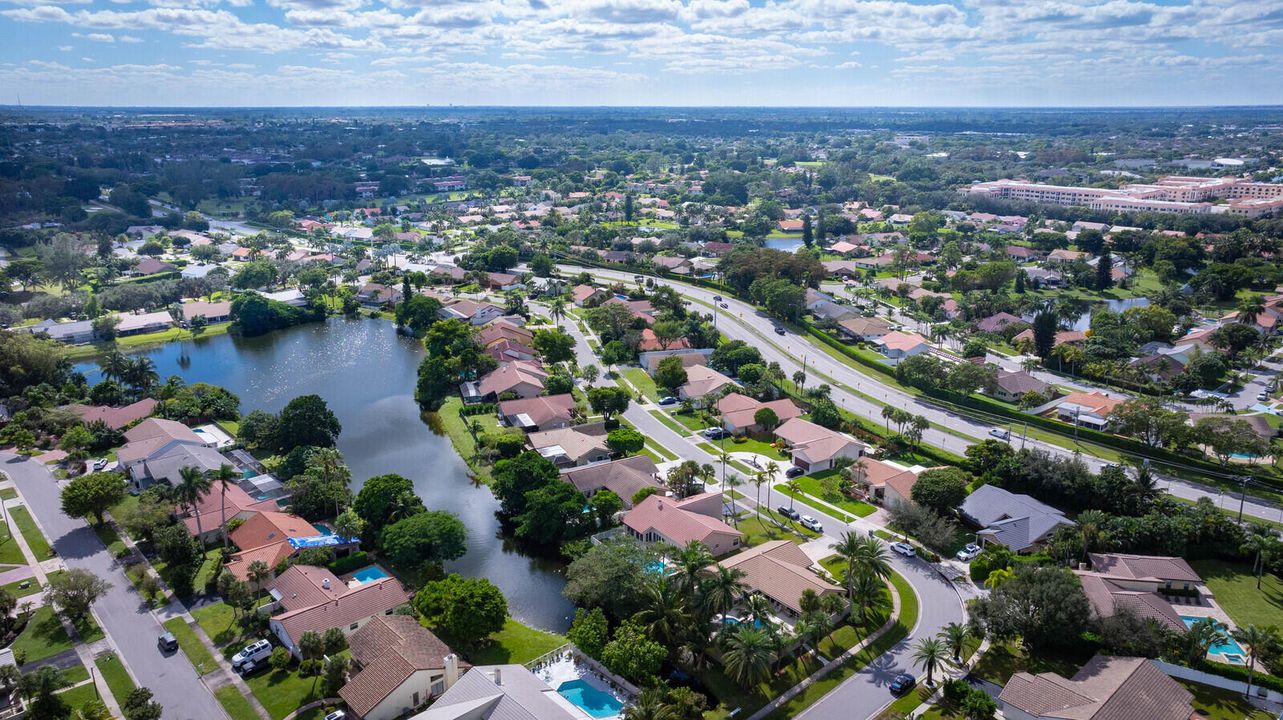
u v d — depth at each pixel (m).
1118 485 150.38
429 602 116.00
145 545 142.38
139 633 117.81
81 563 137.00
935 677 108.56
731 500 160.75
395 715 101.00
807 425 189.25
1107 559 133.25
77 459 175.50
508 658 113.38
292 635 111.44
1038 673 109.00
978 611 115.00
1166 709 96.88
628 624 110.88
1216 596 128.12
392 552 133.38
